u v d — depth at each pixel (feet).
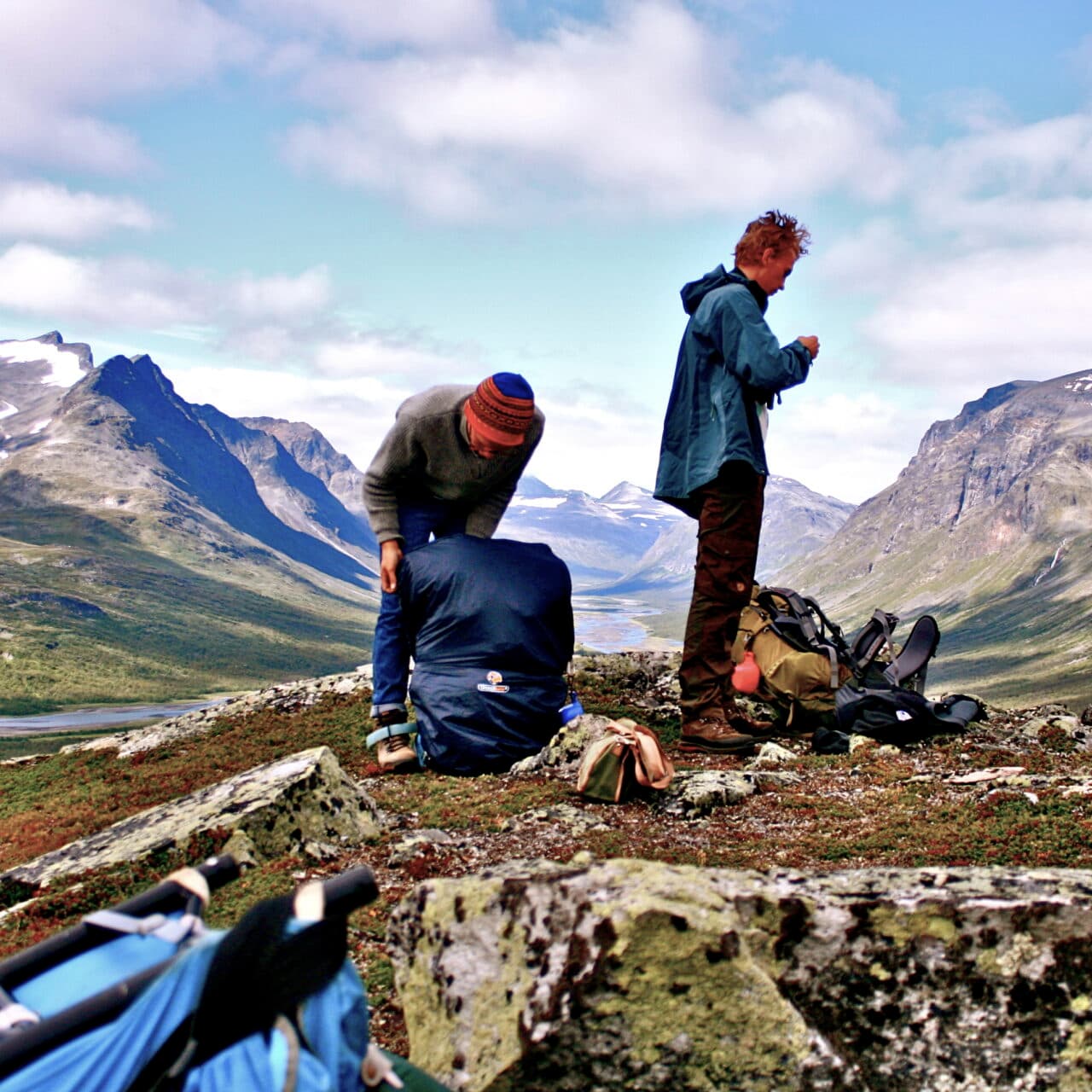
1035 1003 5.08
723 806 11.43
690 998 4.93
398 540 13.53
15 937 9.12
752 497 12.75
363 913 8.77
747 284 12.53
